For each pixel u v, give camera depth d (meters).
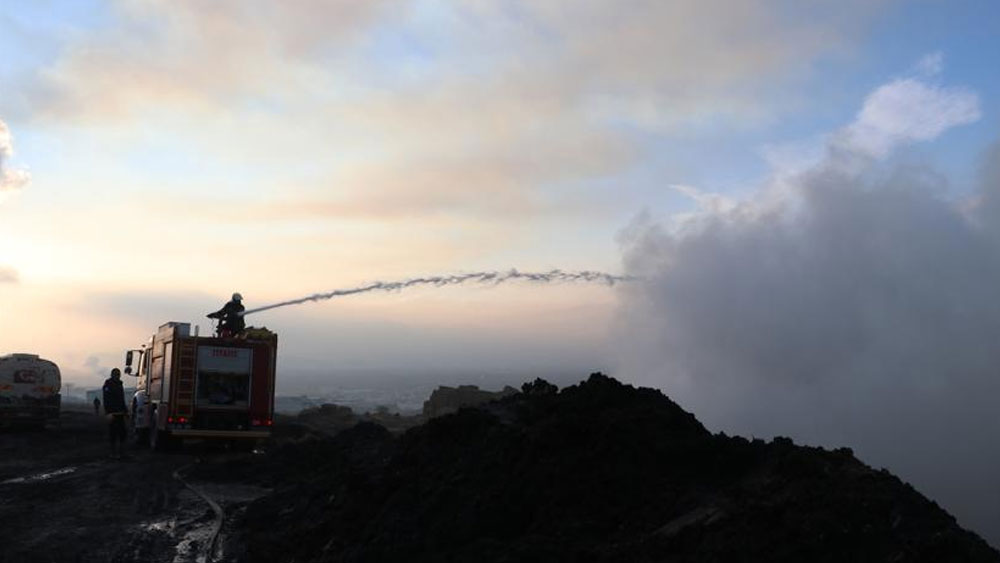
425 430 12.16
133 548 11.11
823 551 6.64
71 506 14.23
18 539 11.43
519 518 9.07
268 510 13.47
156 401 25.50
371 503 10.67
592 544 8.12
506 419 11.56
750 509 7.36
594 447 9.45
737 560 6.88
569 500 8.91
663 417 9.98
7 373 31.30
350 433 20.64
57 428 33.03
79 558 10.48
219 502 14.92
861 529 6.72
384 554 9.12
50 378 31.98
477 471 10.05
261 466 19.17
